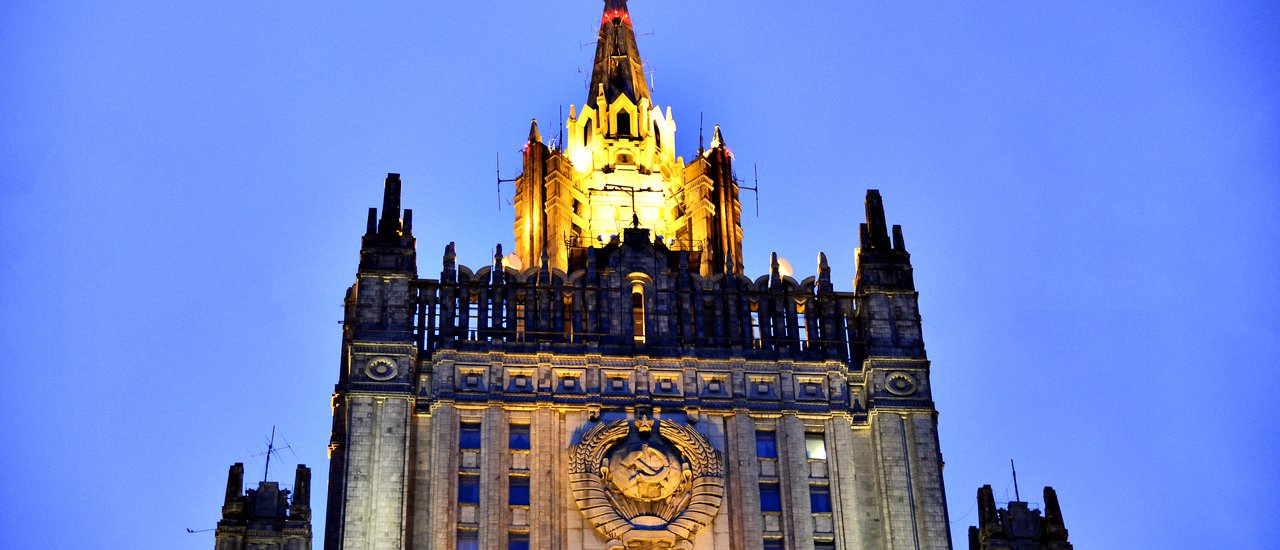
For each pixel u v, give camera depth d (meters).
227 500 79.25
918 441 83.81
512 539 80.00
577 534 80.00
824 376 85.44
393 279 85.25
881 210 90.94
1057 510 81.94
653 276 87.44
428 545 79.25
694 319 86.44
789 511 81.81
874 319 86.94
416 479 81.00
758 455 83.38
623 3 111.75
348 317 91.44
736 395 84.19
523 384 83.62
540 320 85.69
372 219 87.00
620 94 104.94
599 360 84.31
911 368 85.69
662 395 84.00
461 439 82.06
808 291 88.06
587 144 103.38
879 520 82.31
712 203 101.94
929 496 82.50
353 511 79.38
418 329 84.88
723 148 104.06
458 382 83.19
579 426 82.62
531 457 81.62
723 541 80.75
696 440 82.38
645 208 101.50
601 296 86.44
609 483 81.06
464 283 86.00
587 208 101.19
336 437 87.00
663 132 104.81
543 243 98.50
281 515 79.50
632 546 79.62
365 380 82.44
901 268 88.75
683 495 81.31
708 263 99.19
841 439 84.00
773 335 86.56
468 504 80.50
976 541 82.44
